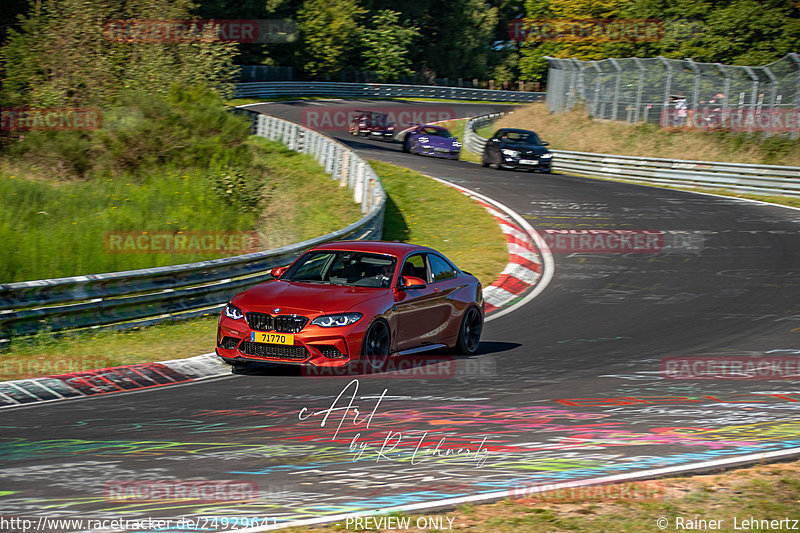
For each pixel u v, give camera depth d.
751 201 97.56
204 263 45.81
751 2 150.25
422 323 36.38
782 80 118.25
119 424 25.73
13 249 55.66
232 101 194.38
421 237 76.06
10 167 84.38
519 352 38.91
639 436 25.05
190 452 22.86
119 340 39.69
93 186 79.00
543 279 59.97
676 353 38.47
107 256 57.09
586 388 31.55
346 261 36.94
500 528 17.30
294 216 80.69
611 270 62.91
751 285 57.12
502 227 78.44
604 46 178.88
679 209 90.25
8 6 131.12
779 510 18.64
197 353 37.25
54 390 30.38
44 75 108.50
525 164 117.44
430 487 20.12
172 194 77.19
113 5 112.81
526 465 22.03
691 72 130.00
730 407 28.88
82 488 19.73
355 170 87.94
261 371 34.31
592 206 90.75
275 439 24.23
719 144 122.75
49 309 38.88
